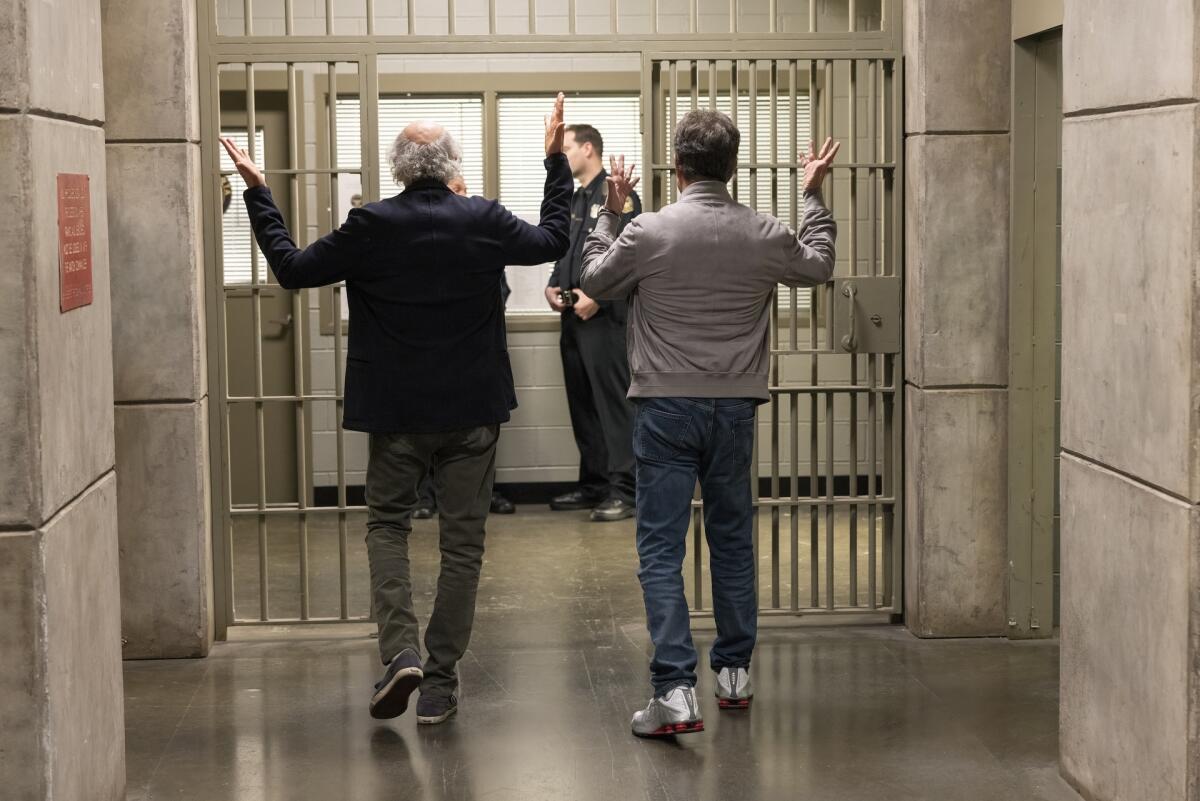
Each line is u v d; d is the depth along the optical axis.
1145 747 3.04
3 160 2.64
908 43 4.78
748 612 4.05
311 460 7.31
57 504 2.79
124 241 4.58
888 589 5.05
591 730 3.92
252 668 4.58
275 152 7.27
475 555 3.98
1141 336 3.02
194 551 4.67
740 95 7.25
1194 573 2.81
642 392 3.84
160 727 4.00
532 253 3.88
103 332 3.19
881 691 4.25
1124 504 3.14
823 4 7.24
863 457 7.63
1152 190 2.95
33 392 2.67
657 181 4.85
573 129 6.86
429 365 3.80
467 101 7.48
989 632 4.85
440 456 3.95
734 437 3.89
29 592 2.69
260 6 7.29
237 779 3.58
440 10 7.39
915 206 4.76
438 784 3.53
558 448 7.59
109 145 4.55
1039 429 4.75
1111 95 3.14
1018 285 4.70
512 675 4.46
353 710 4.13
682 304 3.80
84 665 2.99
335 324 4.86
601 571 5.93
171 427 4.65
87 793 3.00
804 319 7.54
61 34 2.87
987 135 4.68
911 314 4.84
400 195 3.82
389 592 3.87
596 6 7.39
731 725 3.95
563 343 7.14
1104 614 3.26
